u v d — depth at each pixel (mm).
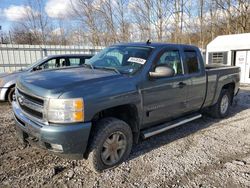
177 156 3891
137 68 3762
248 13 26266
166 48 4238
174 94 4242
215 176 3309
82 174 3289
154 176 3281
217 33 27219
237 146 4344
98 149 3186
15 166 3455
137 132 3760
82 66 4312
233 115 6504
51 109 2836
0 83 7211
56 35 28469
